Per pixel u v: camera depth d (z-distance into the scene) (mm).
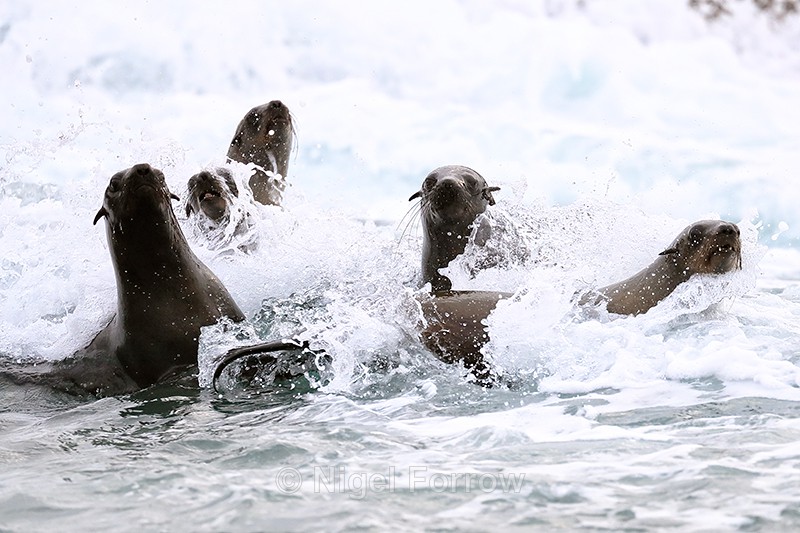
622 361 23875
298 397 23953
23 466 19328
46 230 34812
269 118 41312
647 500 15922
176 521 15617
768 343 25000
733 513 15250
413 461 18375
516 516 15430
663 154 62625
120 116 70375
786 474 16891
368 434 20328
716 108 71438
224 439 20406
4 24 75688
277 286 32781
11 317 31172
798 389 21891
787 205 53562
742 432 19359
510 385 23938
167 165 38094
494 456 18500
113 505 16484
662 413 20812
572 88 74875
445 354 25219
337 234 37094
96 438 21328
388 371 25188
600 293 26969
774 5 81750
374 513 15641
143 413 23281
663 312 26125
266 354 25938
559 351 24641
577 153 65125
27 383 26703
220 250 34031
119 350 26641
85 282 30906
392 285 29859
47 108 70938
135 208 25219
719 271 25906
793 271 42594
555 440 19422
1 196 37688
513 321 25219
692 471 17188
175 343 26297
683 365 23297
